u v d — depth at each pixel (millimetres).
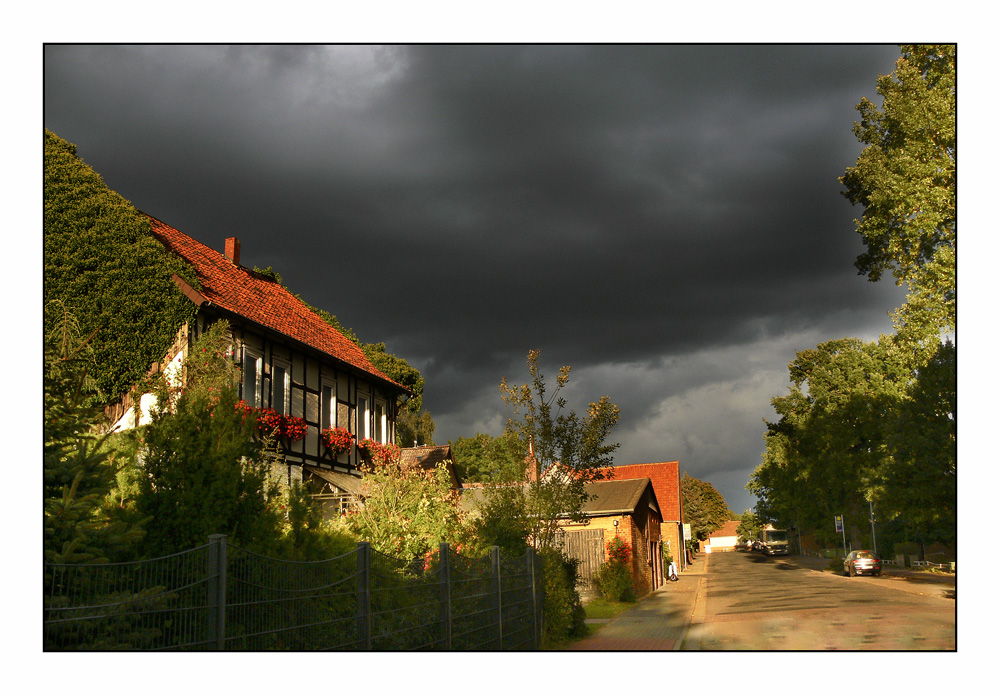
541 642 13172
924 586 26531
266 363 20891
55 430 8117
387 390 28141
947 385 23375
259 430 19062
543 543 17094
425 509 17438
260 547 9406
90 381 9500
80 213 17469
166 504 9109
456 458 54406
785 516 69688
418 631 8492
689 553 75125
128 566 7051
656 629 16516
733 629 15664
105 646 5809
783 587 29844
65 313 9148
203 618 5879
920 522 25859
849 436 50188
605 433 18172
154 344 17422
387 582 8211
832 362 55625
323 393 23922
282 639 6590
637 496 31281
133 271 17531
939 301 23031
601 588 26703
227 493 9344
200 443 9617
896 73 24188
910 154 23859
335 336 27500
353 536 15492
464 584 9922
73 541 6945
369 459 25125
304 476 21250
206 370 11961
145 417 16516
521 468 17234
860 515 53625
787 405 63375
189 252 22344
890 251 25516
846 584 29672
